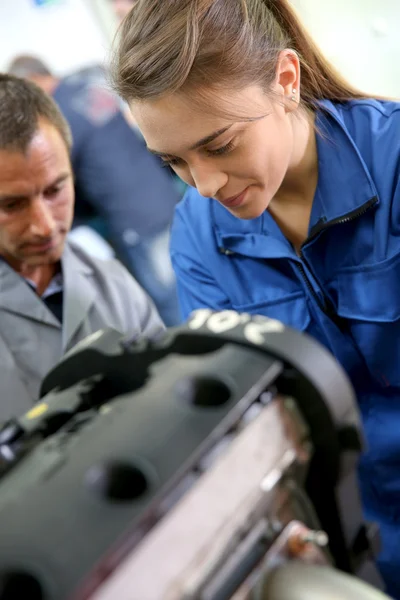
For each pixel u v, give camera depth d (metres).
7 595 0.37
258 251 0.94
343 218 0.88
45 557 0.37
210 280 0.99
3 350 0.94
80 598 0.36
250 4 0.76
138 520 0.39
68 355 0.58
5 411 0.92
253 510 0.46
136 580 0.38
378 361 0.92
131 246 2.17
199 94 0.70
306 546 0.50
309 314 0.95
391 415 0.95
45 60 2.19
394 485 0.97
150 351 0.54
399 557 0.96
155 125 0.73
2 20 2.14
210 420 0.44
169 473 0.41
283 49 0.77
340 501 0.53
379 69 2.29
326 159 0.89
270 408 0.48
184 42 0.69
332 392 0.49
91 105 2.09
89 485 0.41
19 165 0.86
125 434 0.44
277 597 0.45
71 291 1.00
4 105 0.88
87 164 2.12
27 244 0.92
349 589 0.46
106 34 2.24
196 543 0.42
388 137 0.88
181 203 1.03
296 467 0.50
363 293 0.90
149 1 0.73
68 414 0.53
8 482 0.44
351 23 2.20
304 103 0.87
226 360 0.49
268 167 0.78
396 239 0.87
